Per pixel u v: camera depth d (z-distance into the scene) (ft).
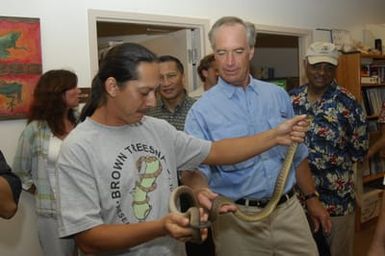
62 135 8.31
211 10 11.73
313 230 7.18
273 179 5.88
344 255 9.34
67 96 8.48
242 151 4.97
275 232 5.87
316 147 8.90
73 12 9.20
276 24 13.47
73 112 8.73
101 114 4.20
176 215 3.49
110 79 3.99
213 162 5.03
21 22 8.47
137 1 10.16
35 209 8.78
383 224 4.71
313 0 14.76
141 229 3.67
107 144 4.14
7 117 8.45
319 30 14.98
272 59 19.26
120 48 4.06
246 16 12.59
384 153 14.87
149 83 4.00
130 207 4.17
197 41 11.60
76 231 3.89
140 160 4.29
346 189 9.09
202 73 10.28
